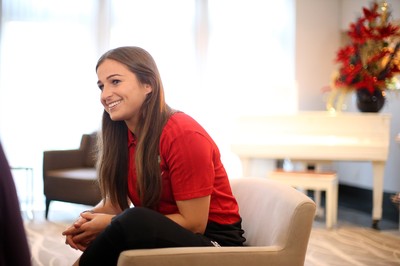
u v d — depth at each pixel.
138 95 1.29
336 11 5.57
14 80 4.81
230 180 1.65
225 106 5.30
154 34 5.13
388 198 4.69
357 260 2.81
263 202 1.40
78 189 3.85
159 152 1.27
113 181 1.44
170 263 1.06
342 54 4.00
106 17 5.02
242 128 4.00
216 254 1.09
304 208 1.18
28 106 4.85
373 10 3.82
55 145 4.92
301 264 1.17
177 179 1.22
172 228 1.12
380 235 3.50
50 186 4.00
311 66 5.50
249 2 5.35
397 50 3.80
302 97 5.47
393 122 4.65
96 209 1.52
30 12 4.82
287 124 3.89
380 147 3.70
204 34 5.27
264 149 3.93
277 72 5.40
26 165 4.86
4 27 4.77
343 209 4.65
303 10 5.45
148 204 1.29
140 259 1.03
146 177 1.27
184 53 5.21
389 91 4.43
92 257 1.08
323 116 3.81
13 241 0.77
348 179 5.46
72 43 4.94
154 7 5.13
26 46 4.82
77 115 4.97
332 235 3.48
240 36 5.33
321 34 5.53
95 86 5.00
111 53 1.30
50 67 4.89
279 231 1.20
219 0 5.29
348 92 4.07
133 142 1.38
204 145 1.24
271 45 5.39
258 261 1.13
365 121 3.73
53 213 4.36
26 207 4.55
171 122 1.28
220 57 5.30
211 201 1.33
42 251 2.94
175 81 5.20
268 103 4.45
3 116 4.79
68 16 4.93
